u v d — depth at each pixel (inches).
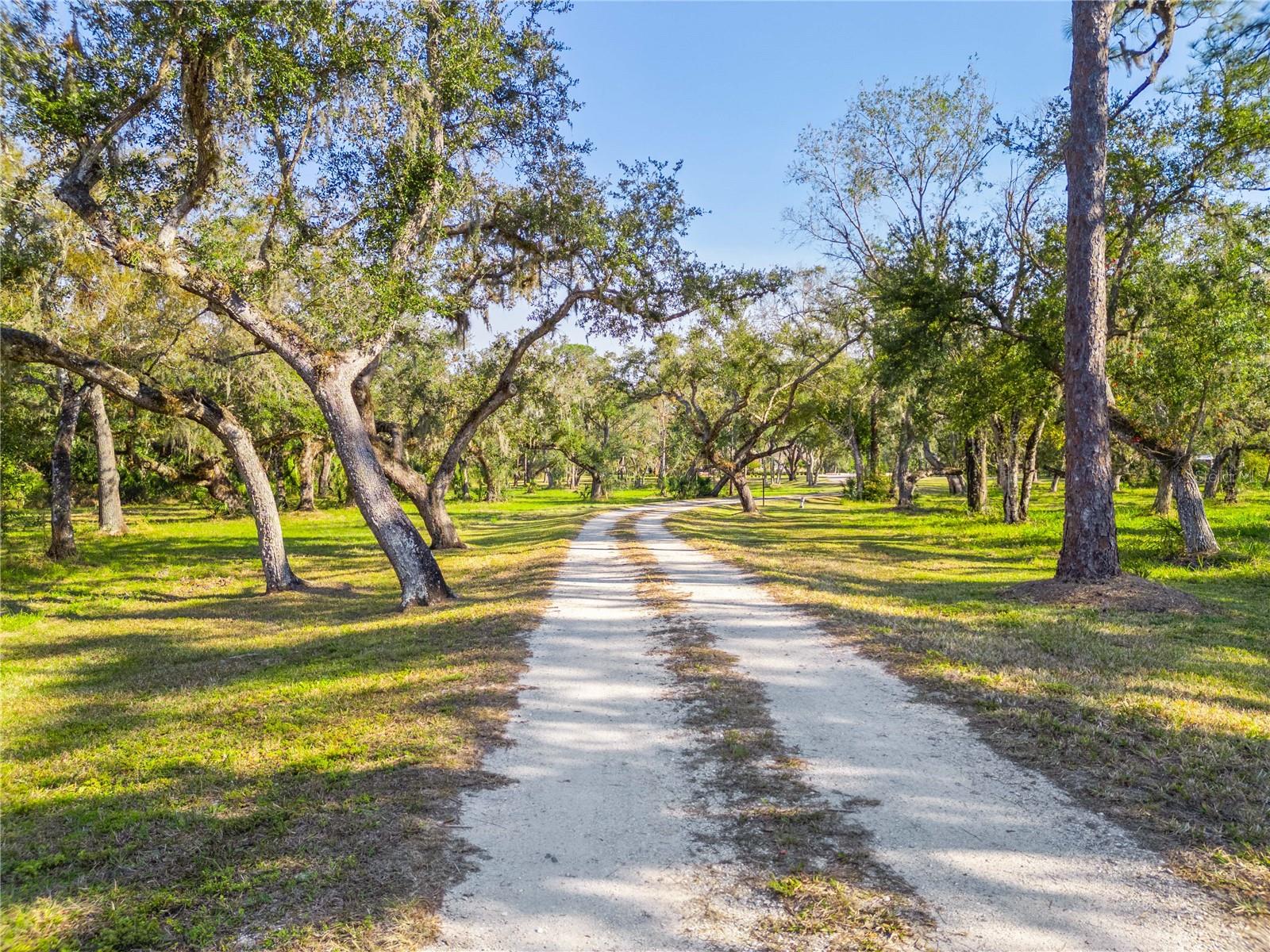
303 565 833.5
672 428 2942.9
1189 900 136.3
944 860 152.9
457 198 523.8
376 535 507.2
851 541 910.4
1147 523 1009.5
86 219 469.1
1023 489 1103.6
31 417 951.6
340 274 481.7
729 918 135.7
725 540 919.7
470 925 134.3
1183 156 589.3
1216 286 604.1
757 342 1381.6
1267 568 567.5
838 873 149.6
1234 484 1409.9
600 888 146.4
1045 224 743.1
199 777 205.2
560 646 352.8
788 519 1369.3
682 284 712.4
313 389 509.7
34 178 466.3
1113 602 422.3
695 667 306.7
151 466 1398.9
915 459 2409.0
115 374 548.1
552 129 650.2
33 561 846.5
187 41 431.5
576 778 200.5
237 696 293.6
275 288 514.0
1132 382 662.5
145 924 134.1
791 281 775.1
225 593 637.3
